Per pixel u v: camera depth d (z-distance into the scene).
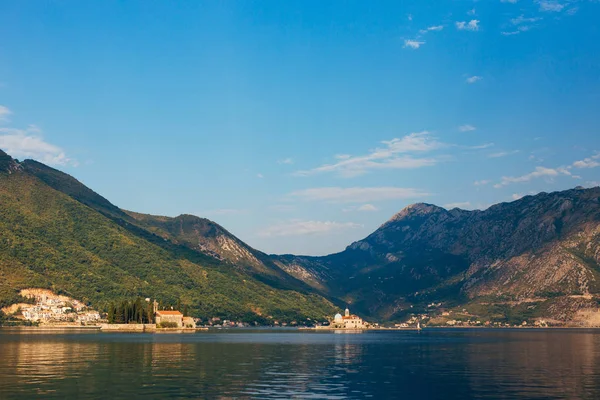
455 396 95.50
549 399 92.12
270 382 110.19
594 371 131.88
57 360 147.62
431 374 126.12
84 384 104.38
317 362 153.00
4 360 146.88
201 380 111.56
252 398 92.06
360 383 110.38
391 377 120.19
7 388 99.06
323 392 98.94
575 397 93.94
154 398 90.75
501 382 112.50
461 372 130.38
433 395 96.62
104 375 117.38
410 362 156.25
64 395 92.50
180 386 103.31
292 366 140.75
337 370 133.00
